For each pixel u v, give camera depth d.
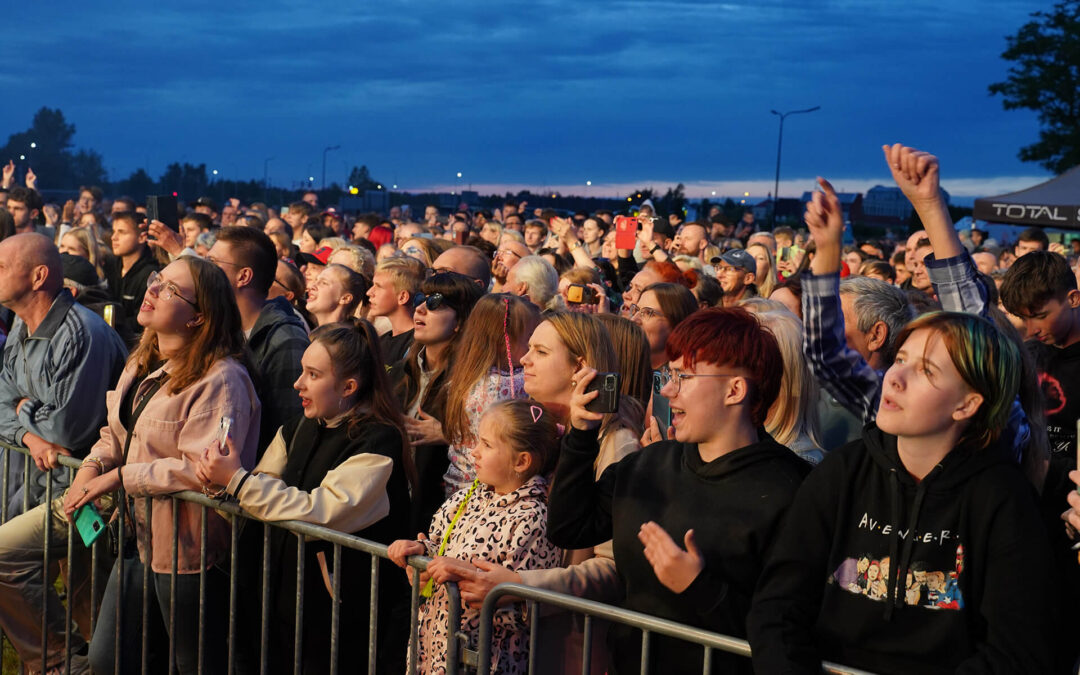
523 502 2.89
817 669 2.04
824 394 3.60
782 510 2.30
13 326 4.44
